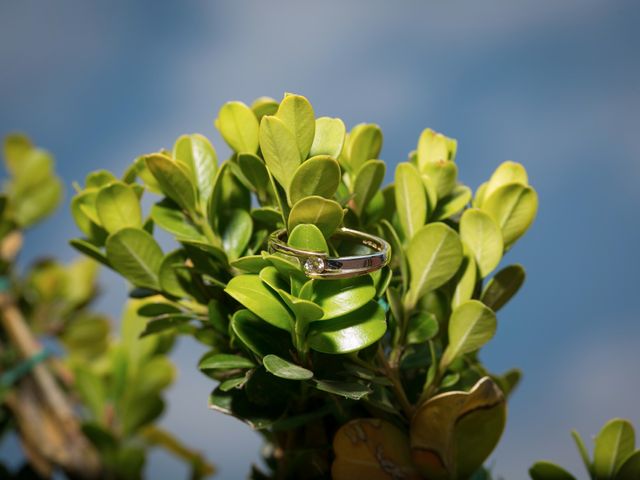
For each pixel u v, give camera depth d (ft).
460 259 0.70
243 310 0.67
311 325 0.65
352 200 0.74
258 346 0.66
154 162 0.71
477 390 0.68
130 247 0.73
